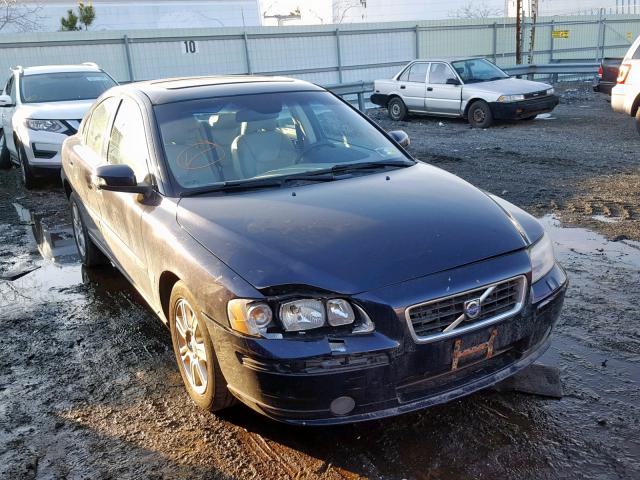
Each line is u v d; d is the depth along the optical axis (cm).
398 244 296
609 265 525
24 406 360
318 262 285
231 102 431
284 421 281
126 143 435
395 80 1603
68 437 326
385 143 447
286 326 272
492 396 339
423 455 294
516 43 2372
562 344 396
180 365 355
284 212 329
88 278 572
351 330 272
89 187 500
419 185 371
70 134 921
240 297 278
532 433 305
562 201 729
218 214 333
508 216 342
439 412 327
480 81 1459
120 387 375
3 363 415
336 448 303
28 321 481
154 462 301
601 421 312
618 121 1341
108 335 450
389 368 272
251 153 397
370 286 275
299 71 2019
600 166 902
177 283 330
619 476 272
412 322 275
